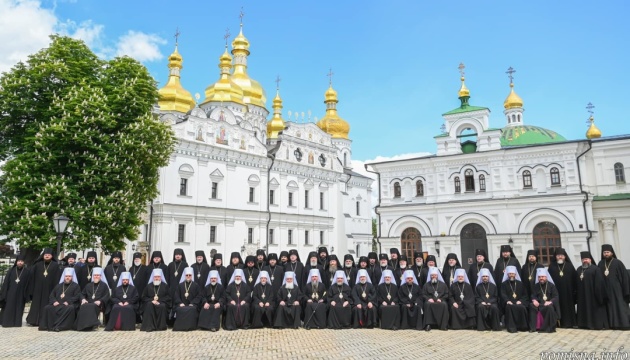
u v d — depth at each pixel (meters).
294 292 15.62
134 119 26.58
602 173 35.16
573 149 34.69
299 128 54.31
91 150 24.77
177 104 49.97
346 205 61.84
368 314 15.29
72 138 23.61
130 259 41.19
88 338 13.23
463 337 13.42
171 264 16.56
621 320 13.91
